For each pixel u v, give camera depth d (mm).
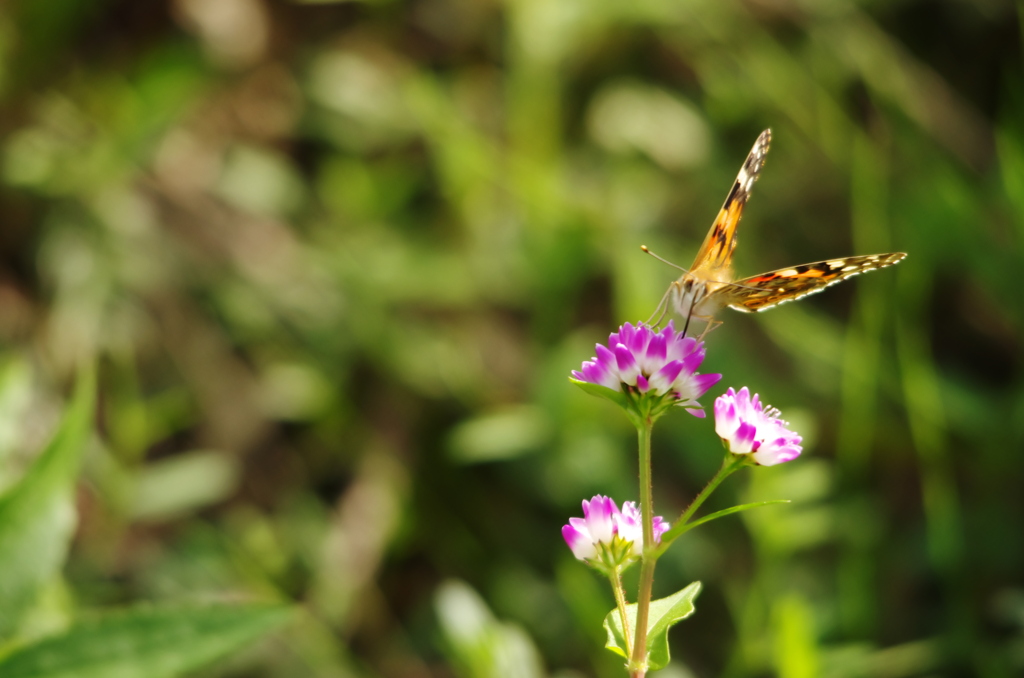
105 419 743
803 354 818
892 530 776
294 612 566
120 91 840
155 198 824
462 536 763
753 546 743
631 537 541
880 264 594
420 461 791
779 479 662
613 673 664
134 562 697
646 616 535
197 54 842
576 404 763
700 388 540
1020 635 708
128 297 785
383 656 712
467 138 873
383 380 813
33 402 714
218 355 794
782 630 616
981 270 841
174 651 561
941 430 750
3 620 558
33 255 788
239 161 875
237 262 828
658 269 846
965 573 740
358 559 735
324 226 873
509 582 730
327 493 784
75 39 865
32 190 802
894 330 820
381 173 899
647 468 537
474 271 861
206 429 777
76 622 559
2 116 829
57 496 563
